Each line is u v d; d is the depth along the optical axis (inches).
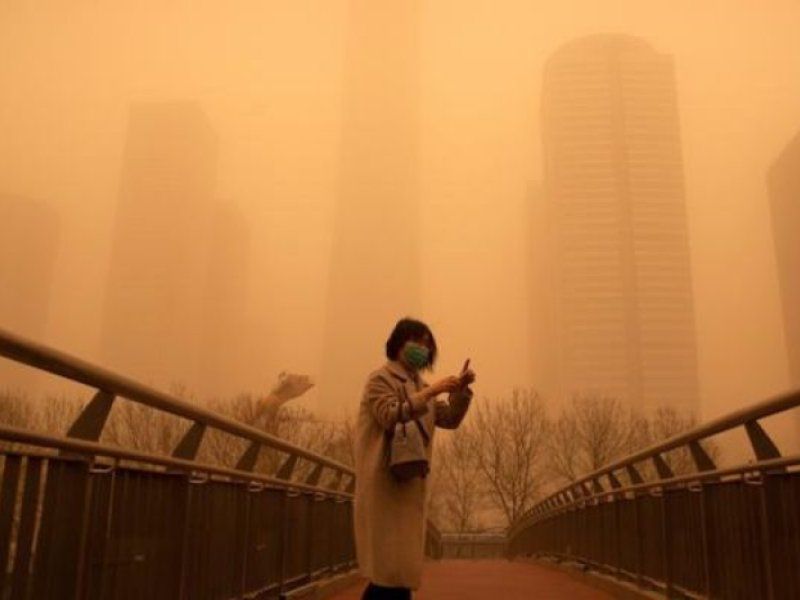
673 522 261.0
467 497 1835.6
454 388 155.3
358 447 160.2
